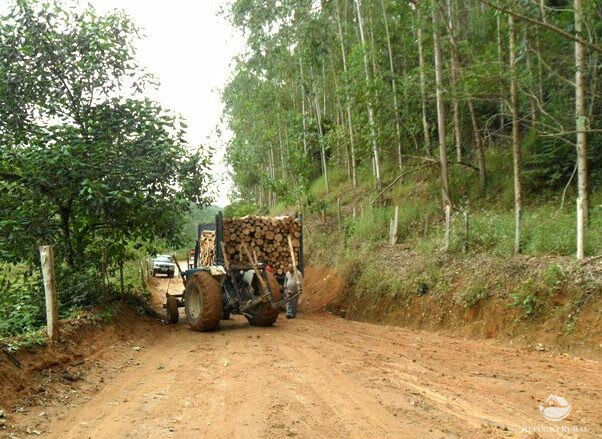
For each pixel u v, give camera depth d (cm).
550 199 1645
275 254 1450
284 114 3120
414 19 1658
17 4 1197
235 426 536
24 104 1226
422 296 1291
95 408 612
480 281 1157
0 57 1186
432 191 2028
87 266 1287
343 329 1205
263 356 862
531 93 1464
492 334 1065
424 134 2150
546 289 1016
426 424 541
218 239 1323
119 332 1069
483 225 1398
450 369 795
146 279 2684
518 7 1305
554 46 1595
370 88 1847
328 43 2352
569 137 1622
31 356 742
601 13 1395
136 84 1349
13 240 1088
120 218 1270
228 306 1231
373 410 582
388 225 1873
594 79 1412
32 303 1093
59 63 1230
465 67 1623
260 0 2016
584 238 1067
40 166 1112
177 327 1263
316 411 578
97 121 1262
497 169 1912
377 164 2120
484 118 2130
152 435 514
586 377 749
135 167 1224
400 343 1016
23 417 577
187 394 656
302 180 2588
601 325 901
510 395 655
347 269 1681
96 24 1271
